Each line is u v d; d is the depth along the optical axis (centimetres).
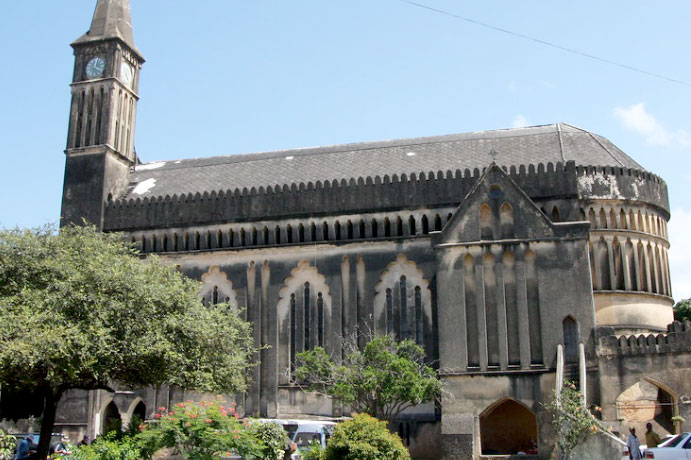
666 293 6028
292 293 5678
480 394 4688
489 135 6494
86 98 6638
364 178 6066
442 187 5556
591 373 4569
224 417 3222
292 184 5862
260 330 5662
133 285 4038
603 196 5847
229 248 5856
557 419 3972
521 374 4666
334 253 5644
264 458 3369
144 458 3198
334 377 4662
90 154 6431
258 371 5566
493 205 4988
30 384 3775
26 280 4019
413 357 4947
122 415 5803
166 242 6066
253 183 6362
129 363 3916
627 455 3631
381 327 5428
